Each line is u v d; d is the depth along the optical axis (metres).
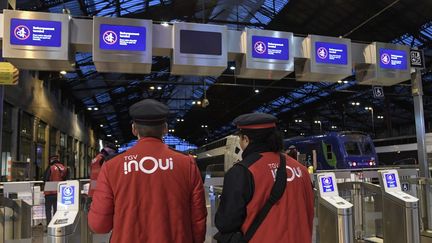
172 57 7.79
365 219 6.74
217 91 38.22
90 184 5.05
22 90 19.12
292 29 21.44
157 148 2.90
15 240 4.86
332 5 18.22
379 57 8.81
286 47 8.25
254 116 3.14
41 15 7.06
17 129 18.34
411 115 45.25
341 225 5.21
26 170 13.06
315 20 20.08
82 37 7.33
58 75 24.31
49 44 7.04
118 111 44.97
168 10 19.83
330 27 20.36
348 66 8.62
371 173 6.89
